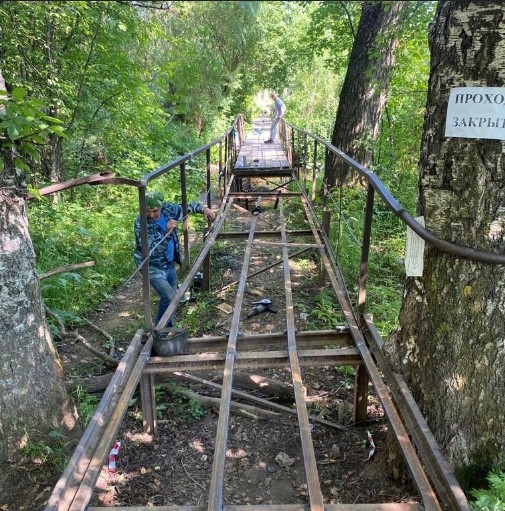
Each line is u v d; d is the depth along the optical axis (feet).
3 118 7.09
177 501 8.92
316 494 6.10
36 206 24.29
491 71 6.20
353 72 27.63
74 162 31.71
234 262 21.65
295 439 10.75
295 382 8.70
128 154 35.55
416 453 7.34
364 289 10.87
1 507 7.91
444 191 6.89
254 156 39.73
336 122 29.09
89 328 15.67
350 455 10.07
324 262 15.55
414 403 7.52
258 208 23.56
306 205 23.07
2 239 8.21
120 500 8.90
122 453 10.15
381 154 28.53
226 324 15.83
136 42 31.91
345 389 12.64
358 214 23.95
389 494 8.55
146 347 9.91
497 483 6.43
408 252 7.57
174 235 14.30
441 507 6.37
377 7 26.22
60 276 17.33
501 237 6.57
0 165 7.52
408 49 27.43
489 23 6.11
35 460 8.52
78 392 11.44
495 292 6.71
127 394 8.13
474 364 7.00
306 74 67.82
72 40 27.99
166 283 14.02
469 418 7.14
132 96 31.42
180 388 12.23
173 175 39.06
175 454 10.23
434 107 6.94
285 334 10.84
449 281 7.07
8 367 8.39
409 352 8.00
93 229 23.94
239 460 10.09
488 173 6.46
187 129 53.21
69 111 28.22
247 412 11.54
